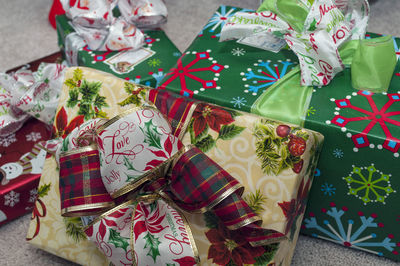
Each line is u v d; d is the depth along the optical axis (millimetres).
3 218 907
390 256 852
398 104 791
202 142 770
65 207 706
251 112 807
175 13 1411
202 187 686
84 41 1048
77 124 840
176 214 721
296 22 843
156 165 689
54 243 812
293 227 767
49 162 847
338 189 812
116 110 821
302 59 833
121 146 683
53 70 1012
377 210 803
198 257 692
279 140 741
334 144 773
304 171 739
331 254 874
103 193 708
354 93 816
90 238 714
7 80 1019
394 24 1327
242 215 682
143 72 969
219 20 1016
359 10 891
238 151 754
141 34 1030
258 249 724
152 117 698
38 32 1376
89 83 853
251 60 899
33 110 963
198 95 831
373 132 742
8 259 869
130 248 691
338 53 812
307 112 787
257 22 876
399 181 756
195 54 922
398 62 880
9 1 1457
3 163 927
